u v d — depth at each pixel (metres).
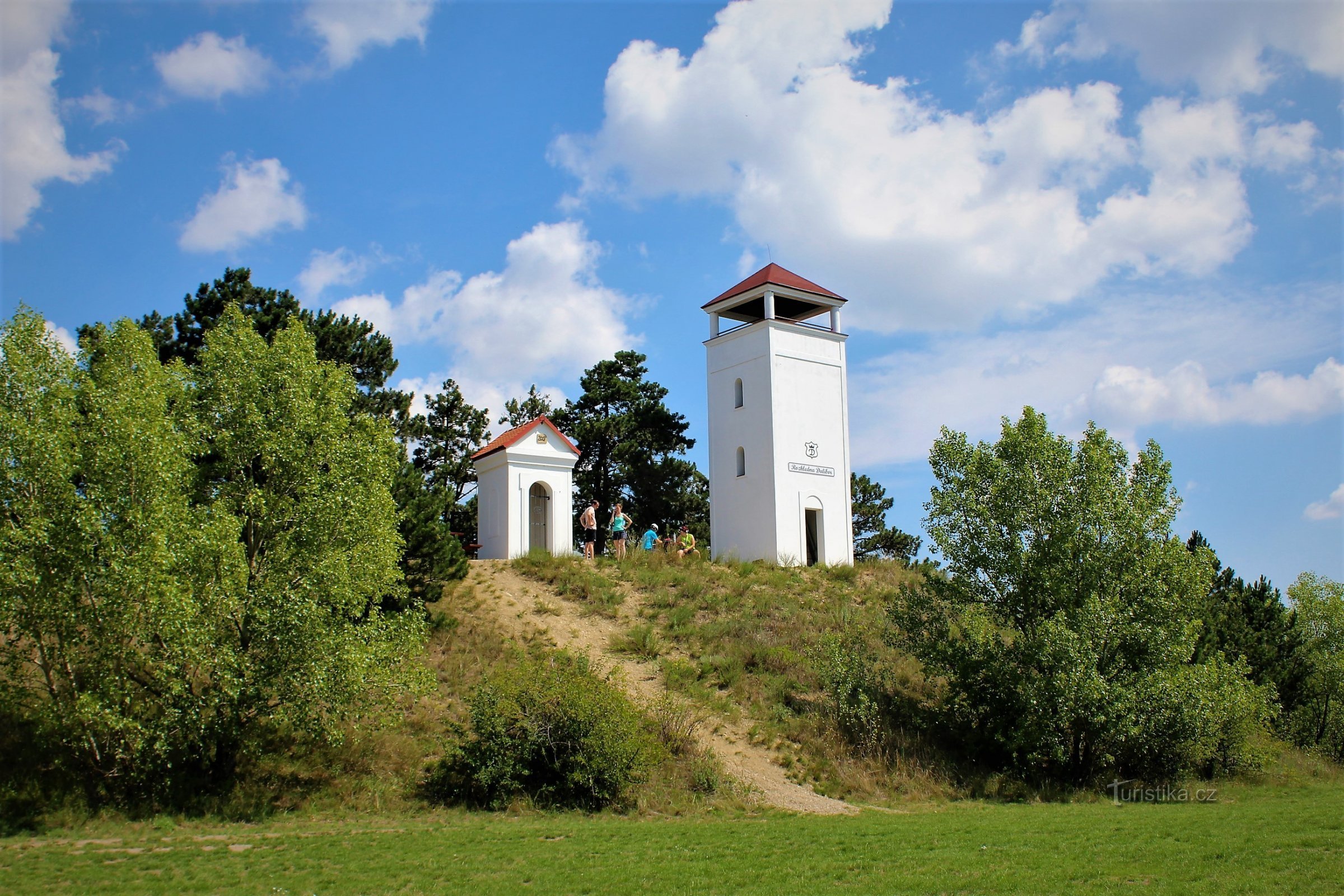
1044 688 24.64
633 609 31.27
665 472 52.34
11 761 18.73
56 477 18.11
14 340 19.17
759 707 26.03
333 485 21.11
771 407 41.28
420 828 18.41
